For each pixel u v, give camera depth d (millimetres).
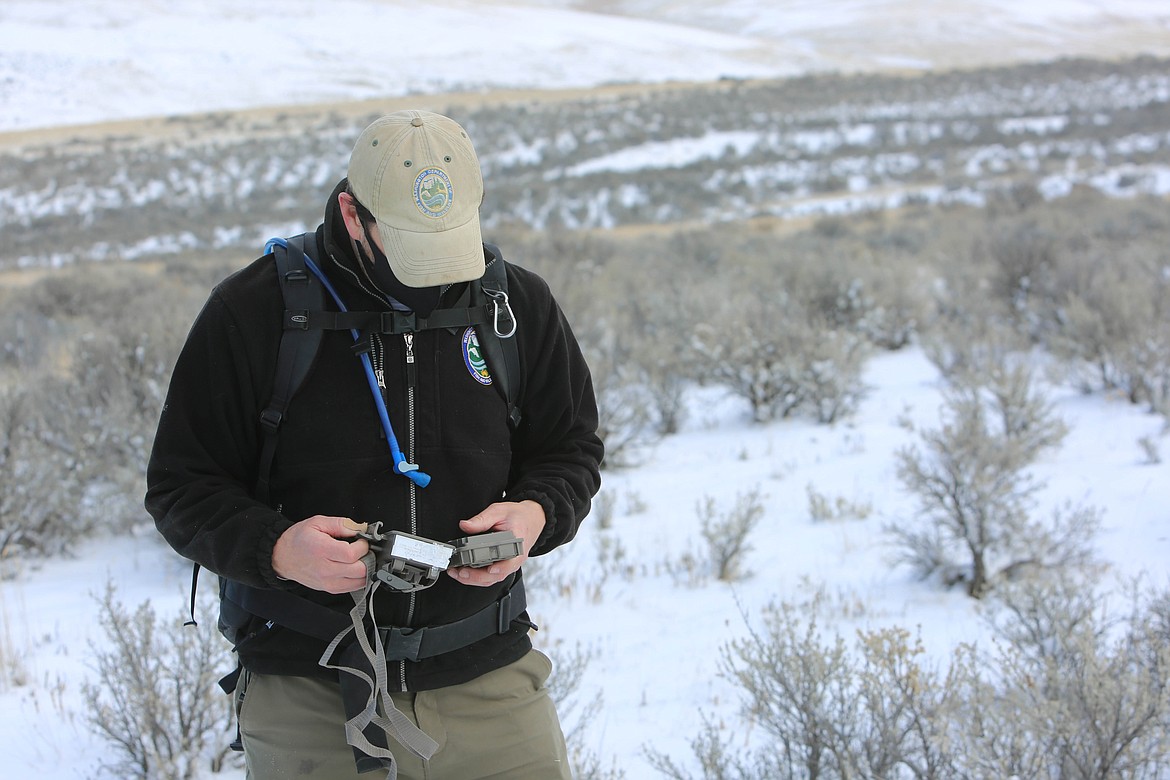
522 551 1982
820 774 3369
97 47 86562
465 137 2072
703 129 58812
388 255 1977
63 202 48875
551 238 24922
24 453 6934
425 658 2105
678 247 25906
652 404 9984
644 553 6266
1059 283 11570
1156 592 4738
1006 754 3098
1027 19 124000
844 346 9766
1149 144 50375
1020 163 48094
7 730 4078
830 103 70125
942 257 17266
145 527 7211
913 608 5016
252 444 2107
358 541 1908
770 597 5316
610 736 3918
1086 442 7676
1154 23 126750
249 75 83000
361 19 102438
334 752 2086
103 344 9430
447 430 2113
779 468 7961
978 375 8008
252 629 2131
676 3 148250
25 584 6219
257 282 2088
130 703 3852
